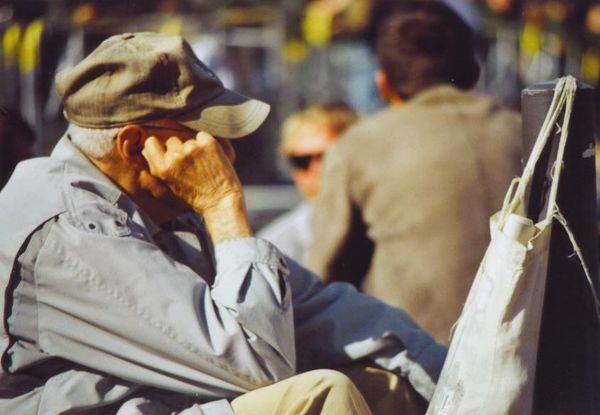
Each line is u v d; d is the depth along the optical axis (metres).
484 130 11.45
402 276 11.22
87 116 7.46
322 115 14.95
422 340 8.36
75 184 7.34
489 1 22.89
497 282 6.66
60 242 7.13
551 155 6.84
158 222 7.79
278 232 14.07
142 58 7.39
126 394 7.23
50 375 7.26
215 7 21.17
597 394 6.98
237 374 7.11
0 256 7.19
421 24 11.80
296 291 8.45
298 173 15.09
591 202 7.00
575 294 6.92
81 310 7.12
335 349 8.27
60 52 18.31
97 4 18.77
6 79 18.30
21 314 7.19
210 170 7.45
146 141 7.46
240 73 22.77
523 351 6.71
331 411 7.05
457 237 11.13
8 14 18.16
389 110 11.70
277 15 21.66
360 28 21.47
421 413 8.27
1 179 11.55
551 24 23.56
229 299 7.14
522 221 6.63
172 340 7.07
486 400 6.73
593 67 24.30
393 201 11.28
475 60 12.01
